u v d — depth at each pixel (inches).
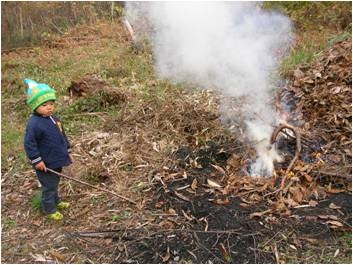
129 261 140.6
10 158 213.5
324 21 358.9
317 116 201.8
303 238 143.1
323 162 176.2
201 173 180.4
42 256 147.5
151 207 164.9
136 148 203.9
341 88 207.5
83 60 363.3
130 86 283.9
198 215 156.6
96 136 219.9
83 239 153.2
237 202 161.6
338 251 137.7
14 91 311.4
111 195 175.8
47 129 163.8
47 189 164.4
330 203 156.9
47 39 447.2
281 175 173.9
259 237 144.1
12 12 469.7
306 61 264.7
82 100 257.6
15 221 168.6
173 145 202.2
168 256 139.8
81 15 499.8
